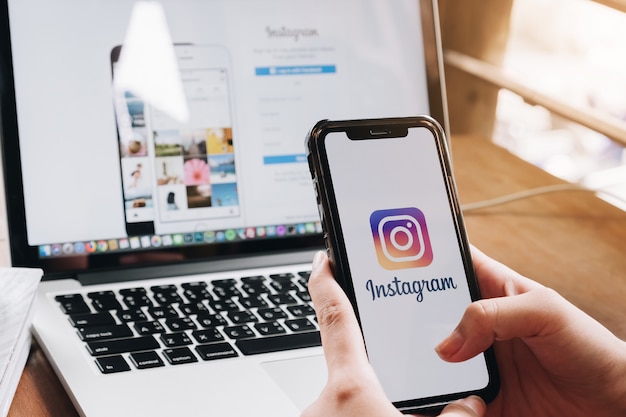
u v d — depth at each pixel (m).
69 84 0.83
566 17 1.37
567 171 1.20
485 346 0.53
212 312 0.74
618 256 0.94
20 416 0.59
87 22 0.84
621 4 1.30
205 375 0.63
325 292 0.52
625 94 1.29
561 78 1.37
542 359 0.57
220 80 0.88
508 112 1.37
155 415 0.57
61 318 0.72
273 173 0.89
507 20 1.42
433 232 0.59
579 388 0.58
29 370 0.66
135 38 0.85
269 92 0.90
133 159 0.84
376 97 0.93
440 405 0.55
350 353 0.48
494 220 1.02
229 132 0.88
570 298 0.84
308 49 0.91
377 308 0.56
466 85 1.38
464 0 1.39
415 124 0.61
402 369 0.55
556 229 1.01
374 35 0.93
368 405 0.45
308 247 0.90
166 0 0.87
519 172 1.14
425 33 0.95
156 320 0.72
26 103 0.81
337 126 0.59
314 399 0.61
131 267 0.83
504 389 0.61
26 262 0.80
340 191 0.58
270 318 0.74
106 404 0.58
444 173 0.61
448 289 0.58
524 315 0.52
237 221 0.87
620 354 0.56
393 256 0.58
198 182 0.86
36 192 0.81
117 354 0.65
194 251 0.86
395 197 0.59
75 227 0.82
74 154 0.82
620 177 1.15
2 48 0.80
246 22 0.89
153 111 0.85
